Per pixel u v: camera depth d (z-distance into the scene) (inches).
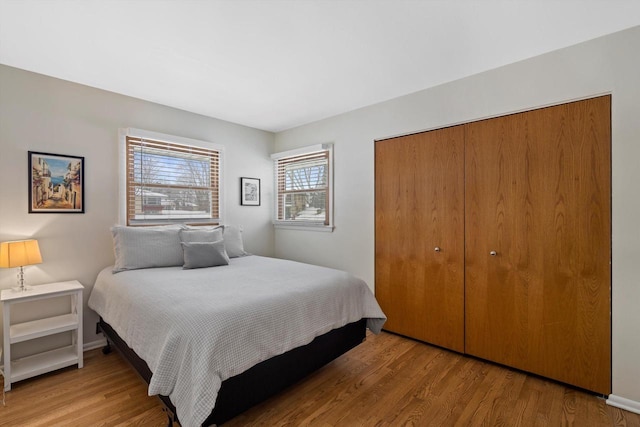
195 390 54.0
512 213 92.4
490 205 96.5
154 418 69.5
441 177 107.1
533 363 89.1
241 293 75.2
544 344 87.3
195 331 58.9
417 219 113.1
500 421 69.7
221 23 71.7
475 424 68.6
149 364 63.9
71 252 103.3
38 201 97.3
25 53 85.2
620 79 75.2
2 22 70.6
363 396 78.8
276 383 70.4
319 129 146.1
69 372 89.6
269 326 67.9
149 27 73.2
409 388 82.6
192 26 72.8
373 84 106.5
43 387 81.7
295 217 158.4
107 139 111.5
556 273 85.1
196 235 118.6
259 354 64.4
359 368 93.4
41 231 97.8
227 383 60.5
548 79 85.4
